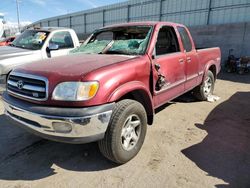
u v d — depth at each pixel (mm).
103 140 2713
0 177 2760
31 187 2582
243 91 6938
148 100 3248
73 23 30062
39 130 2582
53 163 3043
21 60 5668
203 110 5043
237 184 2592
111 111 2590
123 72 2785
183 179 2680
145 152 3260
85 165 2990
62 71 2627
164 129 4035
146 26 3779
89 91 2449
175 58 3914
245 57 10766
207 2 14570
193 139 3662
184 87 4422
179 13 16562
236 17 13227
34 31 6953
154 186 2566
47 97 2518
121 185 2592
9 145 3508
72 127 2396
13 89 2918
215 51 5844
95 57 3213
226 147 3416
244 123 4320
